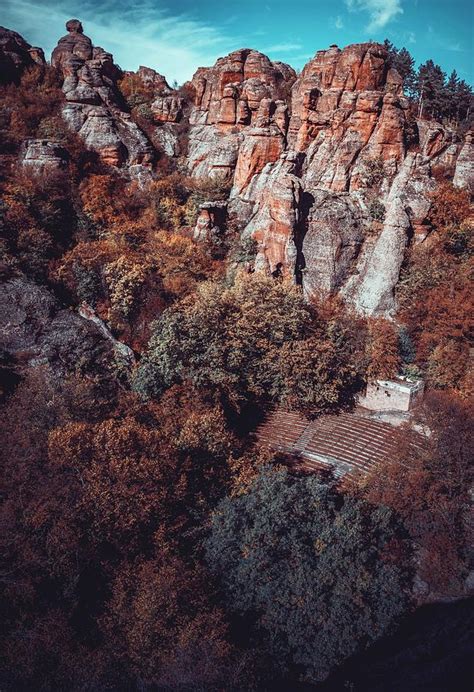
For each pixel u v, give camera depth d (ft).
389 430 134.00
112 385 136.36
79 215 179.73
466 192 172.65
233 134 212.64
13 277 143.84
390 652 85.61
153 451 99.55
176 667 68.64
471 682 78.59
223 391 138.00
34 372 121.08
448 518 99.40
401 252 162.81
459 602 93.56
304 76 210.79
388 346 141.90
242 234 188.44
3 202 157.69
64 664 70.59
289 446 135.33
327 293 168.35
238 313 140.87
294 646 82.43
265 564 87.45
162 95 258.98
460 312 138.21
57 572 79.92
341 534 90.53
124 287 152.56
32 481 89.97
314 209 176.04
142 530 92.68
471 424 104.37
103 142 210.79
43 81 230.27
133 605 77.51
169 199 197.67
